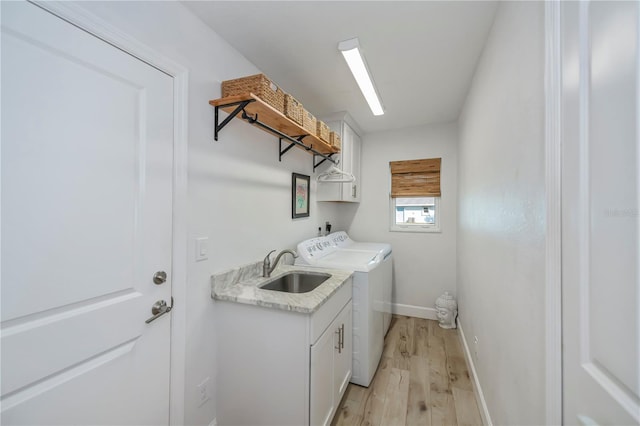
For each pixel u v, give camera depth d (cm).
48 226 86
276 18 143
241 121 172
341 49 164
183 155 131
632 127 51
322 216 305
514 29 113
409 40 162
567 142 74
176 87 129
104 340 100
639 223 50
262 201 194
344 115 278
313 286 198
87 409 96
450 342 265
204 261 144
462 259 264
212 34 152
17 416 79
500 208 134
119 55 105
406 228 337
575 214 70
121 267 106
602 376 61
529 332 98
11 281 78
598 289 62
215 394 151
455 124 313
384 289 261
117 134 104
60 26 88
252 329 142
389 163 343
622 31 53
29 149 81
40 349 84
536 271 92
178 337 128
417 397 186
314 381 132
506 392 124
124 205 107
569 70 73
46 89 85
